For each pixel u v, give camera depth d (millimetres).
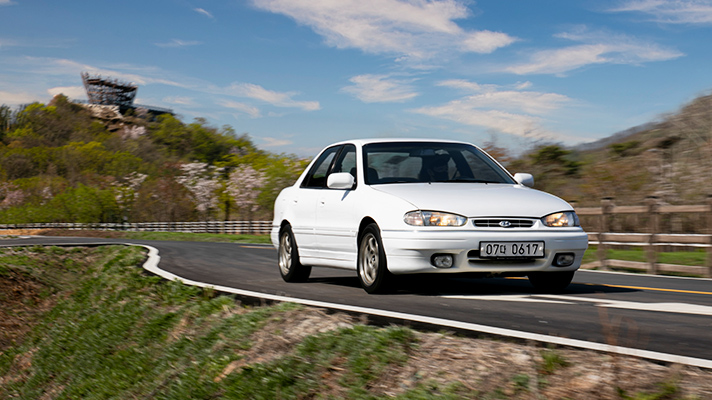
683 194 18016
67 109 135750
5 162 93000
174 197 61000
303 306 4980
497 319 4398
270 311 4941
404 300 5504
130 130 108688
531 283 6863
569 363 2984
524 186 6633
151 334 5695
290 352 3920
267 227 42062
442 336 3699
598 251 10414
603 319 4367
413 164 6668
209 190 58281
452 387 2850
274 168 46031
